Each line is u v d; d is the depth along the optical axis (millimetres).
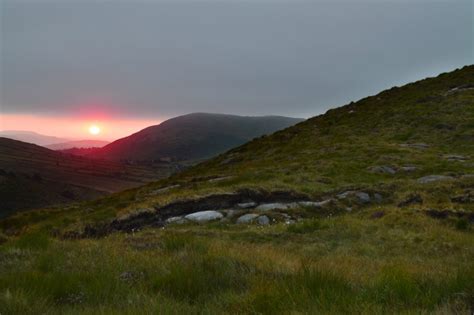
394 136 39188
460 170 27250
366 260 13758
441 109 43812
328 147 37750
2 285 7684
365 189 24719
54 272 8906
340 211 22562
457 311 5918
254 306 6406
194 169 47344
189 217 22156
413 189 23891
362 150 34781
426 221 18266
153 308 6340
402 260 13891
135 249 12750
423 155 31719
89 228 22531
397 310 6219
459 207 19891
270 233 18016
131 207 23984
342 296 6652
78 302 7184
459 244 15492
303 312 5984
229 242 15984
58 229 23672
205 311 6359
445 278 7895
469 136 35594
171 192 29516
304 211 22484
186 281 8047
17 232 28344
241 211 22781
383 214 20016
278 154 40906
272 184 26078
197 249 11453
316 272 7832
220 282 8289
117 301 7039
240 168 37062
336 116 53094
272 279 8148
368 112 50375
